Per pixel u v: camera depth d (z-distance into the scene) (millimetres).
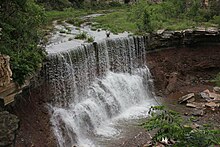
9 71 18547
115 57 32750
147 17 37625
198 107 30938
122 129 26281
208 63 38406
